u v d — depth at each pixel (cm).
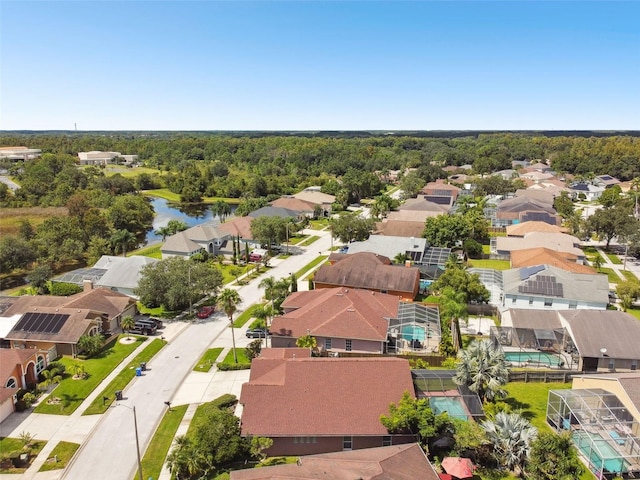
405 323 6612
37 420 4969
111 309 7200
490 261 10600
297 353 5625
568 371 5847
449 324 6844
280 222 11662
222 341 6812
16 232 12006
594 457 4097
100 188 18062
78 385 5616
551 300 7600
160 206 19100
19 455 4312
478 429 4119
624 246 11806
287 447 4369
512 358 6191
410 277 8131
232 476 3584
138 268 8850
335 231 11619
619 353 5816
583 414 4362
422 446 4188
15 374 5344
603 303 7325
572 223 11869
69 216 12744
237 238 11725
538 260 8931
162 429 4788
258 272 10075
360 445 4372
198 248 10969
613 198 15362
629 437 4138
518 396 5431
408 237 10531
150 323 7138
